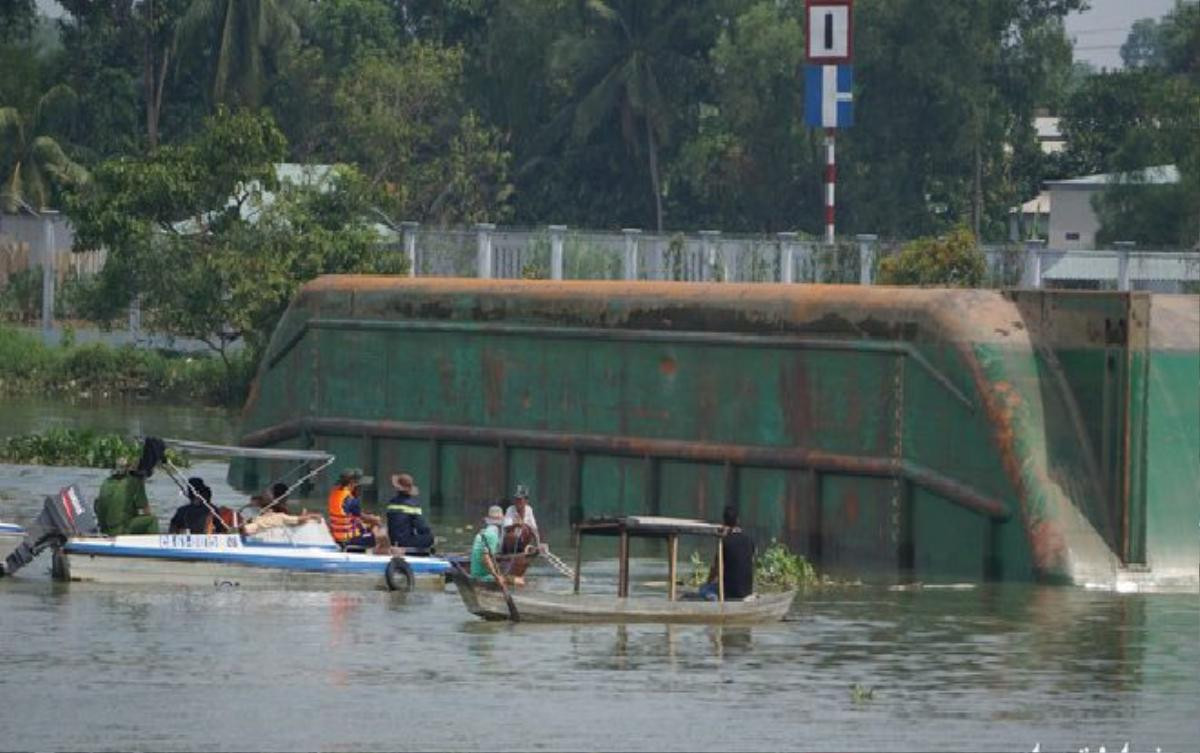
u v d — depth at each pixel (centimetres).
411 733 7350
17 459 15738
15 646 8819
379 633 9231
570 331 12456
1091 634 9369
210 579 10388
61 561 10375
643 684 8194
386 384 13488
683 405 11938
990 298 11012
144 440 11000
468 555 11012
